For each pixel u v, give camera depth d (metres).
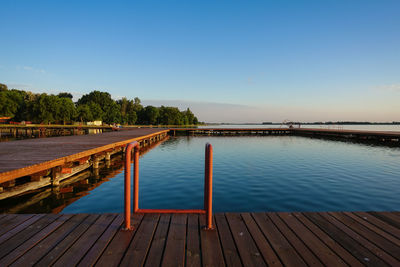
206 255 2.39
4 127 39.34
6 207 5.91
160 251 2.45
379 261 2.29
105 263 2.22
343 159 13.51
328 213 3.56
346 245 2.60
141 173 9.81
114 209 5.78
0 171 5.43
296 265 2.22
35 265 2.18
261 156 14.77
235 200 6.29
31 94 72.69
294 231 2.94
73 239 2.69
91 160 10.59
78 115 60.19
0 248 2.48
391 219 3.33
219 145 22.42
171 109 96.00
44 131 40.81
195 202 6.20
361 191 7.11
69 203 6.20
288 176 9.13
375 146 21.27
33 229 2.96
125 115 88.69
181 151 17.64
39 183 7.10
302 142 25.78
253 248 2.53
